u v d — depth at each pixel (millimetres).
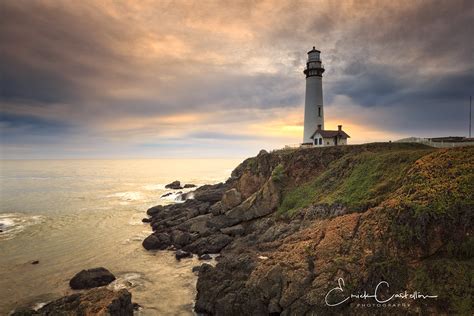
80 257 40000
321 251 26109
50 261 38531
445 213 22719
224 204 48906
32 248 43438
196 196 67750
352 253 24516
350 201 32062
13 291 30609
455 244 21672
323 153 46531
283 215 39562
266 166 52562
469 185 23984
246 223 44312
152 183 129750
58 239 47750
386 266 22297
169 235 45750
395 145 44531
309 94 63312
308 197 39969
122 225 56969
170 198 87062
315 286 23266
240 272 28328
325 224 30359
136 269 36000
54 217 63344
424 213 23109
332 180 39750
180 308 27625
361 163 38062
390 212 25000
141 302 28500
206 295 27125
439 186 25141
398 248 22984
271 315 24594
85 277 31656
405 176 30031
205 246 40875
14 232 51594
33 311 23906
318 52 62531
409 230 23125
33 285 31906
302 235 30922
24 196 91125
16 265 37219
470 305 18703
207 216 49188
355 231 26297
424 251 22203
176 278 33469
